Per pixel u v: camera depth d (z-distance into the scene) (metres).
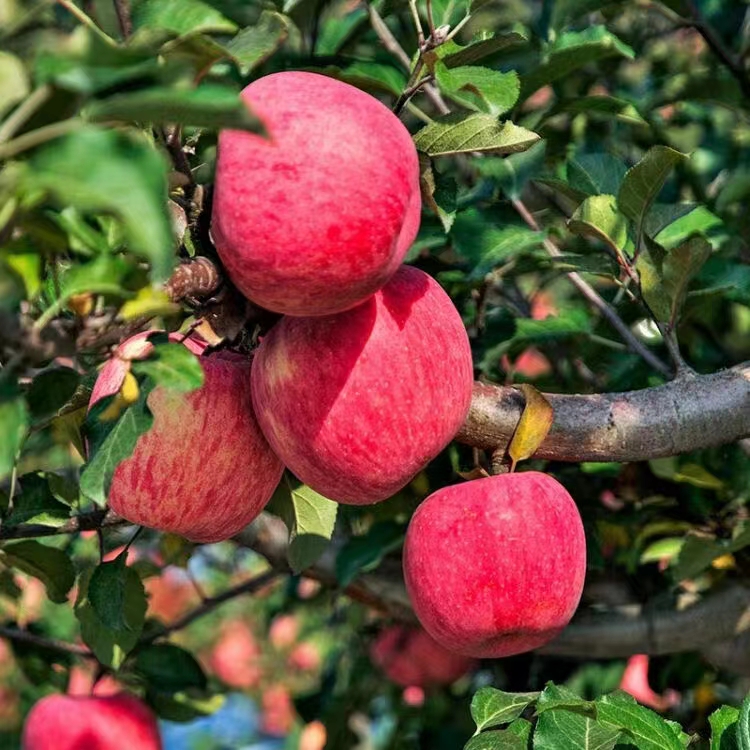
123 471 0.85
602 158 1.08
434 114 1.12
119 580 0.93
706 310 1.12
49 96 0.67
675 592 1.12
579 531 0.89
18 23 0.78
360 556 1.06
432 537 0.88
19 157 0.68
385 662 1.25
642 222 0.97
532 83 1.02
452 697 1.27
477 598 0.86
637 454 0.91
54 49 0.66
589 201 1.00
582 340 1.10
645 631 1.11
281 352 0.81
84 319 0.73
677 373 0.93
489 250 1.00
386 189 0.76
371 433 0.81
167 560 1.07
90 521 0.94
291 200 0.75
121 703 1.06
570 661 1.20
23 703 1.44
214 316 0.83
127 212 0.64
